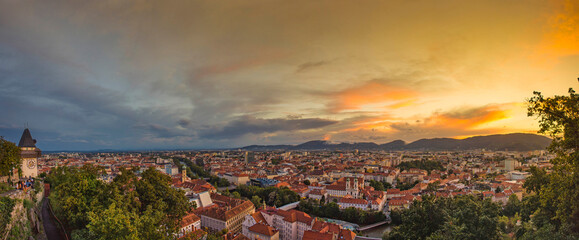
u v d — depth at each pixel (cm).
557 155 5438
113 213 5412
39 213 9156
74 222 7356
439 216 7150
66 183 8225
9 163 9181
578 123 4894
